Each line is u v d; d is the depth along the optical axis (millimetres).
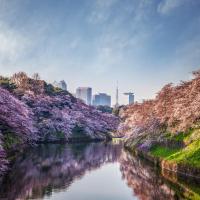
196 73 50594
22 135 70250
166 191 40875
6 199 36188
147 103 93812
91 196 38875
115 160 71562
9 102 61688
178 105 54750
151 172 54625
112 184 45844
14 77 132500
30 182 45156
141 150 75875
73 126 131375
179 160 50750
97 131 154500
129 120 109125
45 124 112875
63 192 40469
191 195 38000
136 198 37969
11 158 66125
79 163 65750
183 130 56312
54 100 131500
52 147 96188
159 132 70688
